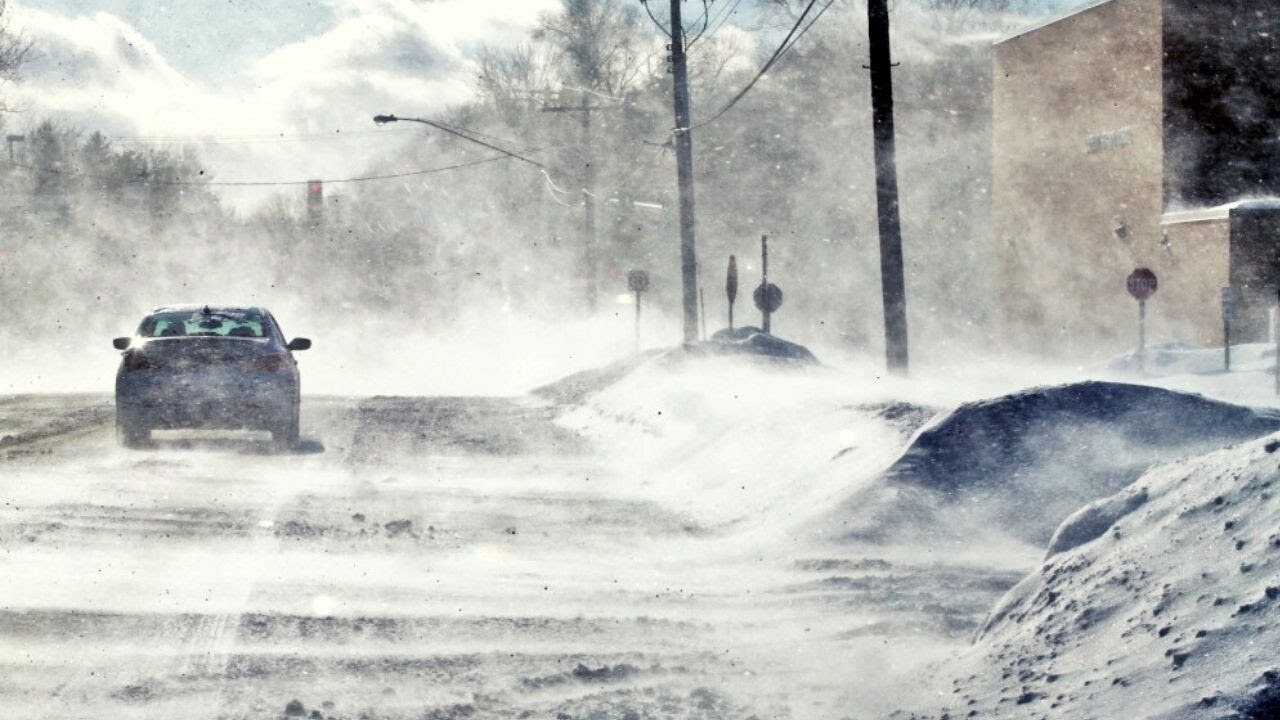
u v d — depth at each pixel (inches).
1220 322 2566.4
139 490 1050.1
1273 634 367.9
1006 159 3395.7
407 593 676.7
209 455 1341.0
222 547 800.3
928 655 533.0
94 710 458.6
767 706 473.4
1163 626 402.0
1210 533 434.9
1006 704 412.2
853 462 1008.2
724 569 773.9
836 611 645.9
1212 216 2581.2
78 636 564.7
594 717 458.3
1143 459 896.9
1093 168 3014.3
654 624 618.5
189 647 550.3
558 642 577.9
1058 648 435.2
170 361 1386.6
